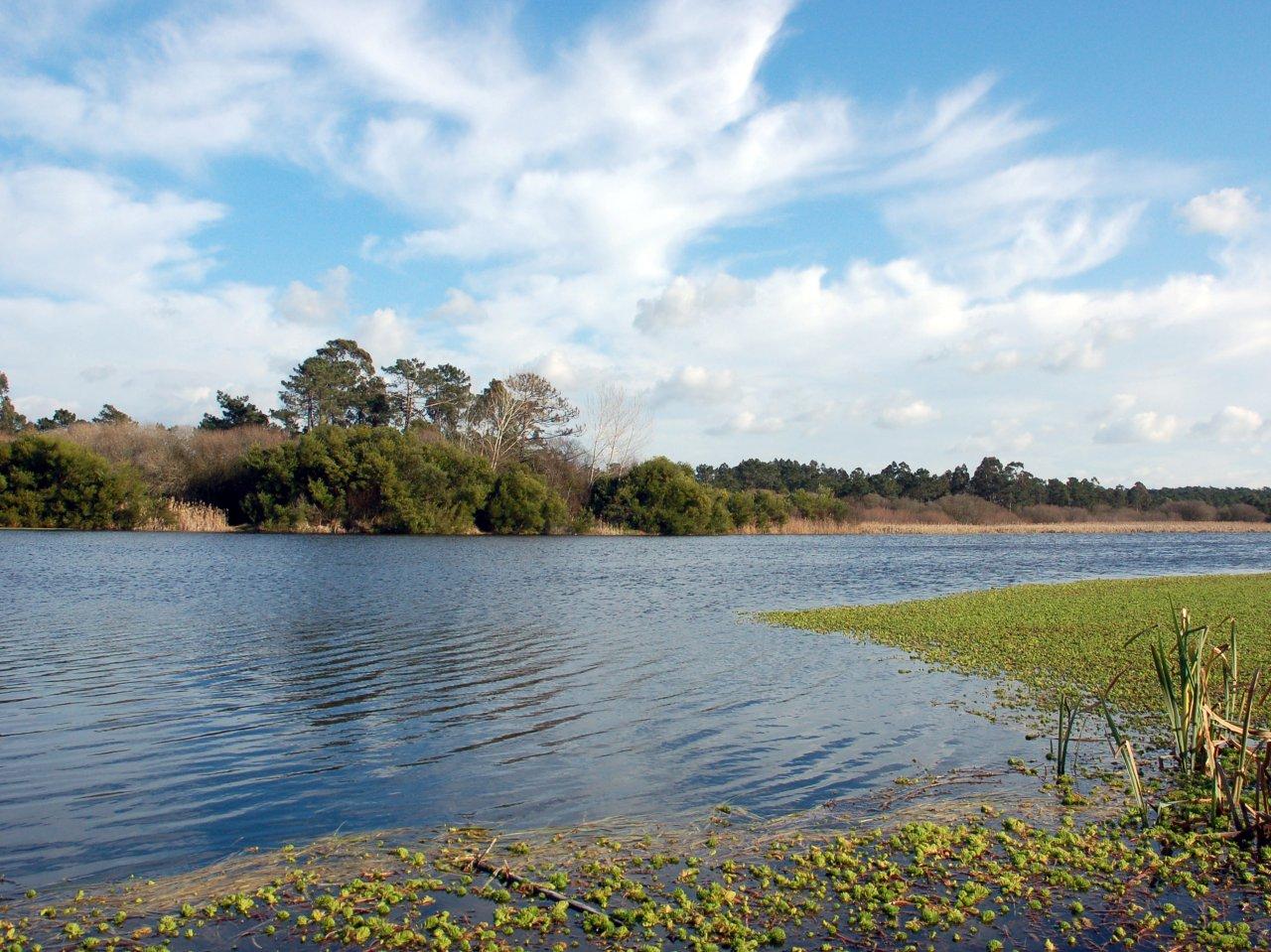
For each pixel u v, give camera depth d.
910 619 25.50
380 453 70.12
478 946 7.12
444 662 18.52
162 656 18.70
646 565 47.09
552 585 34.78
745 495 92.75
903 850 9.02
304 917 7.48
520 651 19.83
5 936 7.15
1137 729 13.51
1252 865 8.61
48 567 37.72
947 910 7.70
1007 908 7.79
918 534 102.25
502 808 10.23
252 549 49.38
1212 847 8.98
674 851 9.00
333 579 34.62
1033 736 13.20
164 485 71.50
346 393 100.38
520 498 75.12
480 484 74.31
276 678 16.83
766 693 15.93
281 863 8.67
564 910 7.60
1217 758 10.09
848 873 8.39
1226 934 7.29
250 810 10.12
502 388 90.44
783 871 8.56
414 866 8.59
